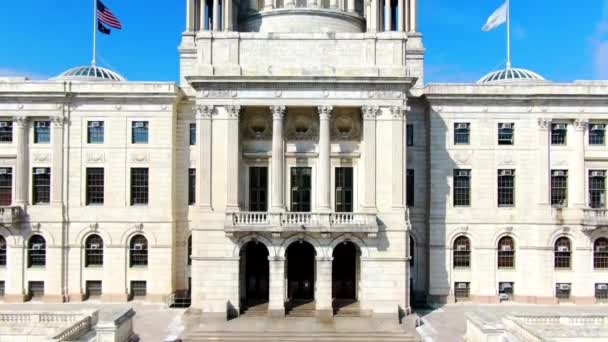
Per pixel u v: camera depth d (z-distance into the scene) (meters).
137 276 53.31
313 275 49.81
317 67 47.16
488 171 53.00
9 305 51.12
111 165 53.47
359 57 47.81
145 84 53.25
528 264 52.59
